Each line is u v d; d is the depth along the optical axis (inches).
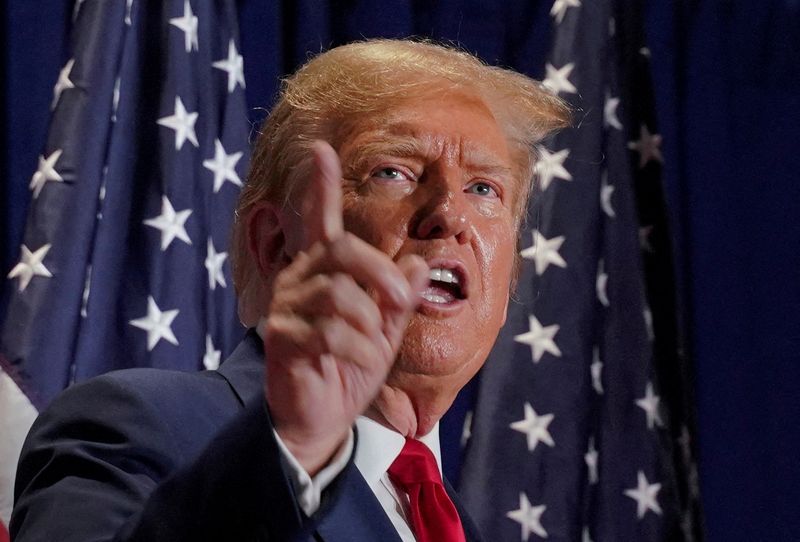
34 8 167.9
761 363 196.7
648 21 200.4
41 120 165.9
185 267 153.3
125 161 155.3
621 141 182.1
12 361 143.4
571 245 172.9
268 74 179.0
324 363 50.4
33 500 66.0
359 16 184.1
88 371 146.6
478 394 165.9
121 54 158.2
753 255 199.5
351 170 86.6
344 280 49.2
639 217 184.7
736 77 203.9
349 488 72.1
